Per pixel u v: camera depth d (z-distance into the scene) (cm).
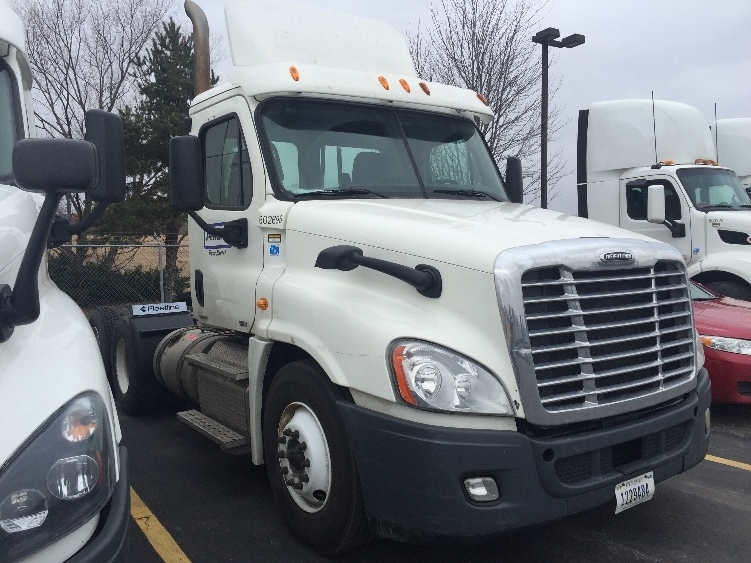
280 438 391
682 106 1167
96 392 231
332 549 367
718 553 389
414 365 309
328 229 389
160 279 1337
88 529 219
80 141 215
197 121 518
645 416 351
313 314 367
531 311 313
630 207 1133
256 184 439
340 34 515
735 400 666
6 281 249
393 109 485
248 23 475
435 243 339
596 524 425
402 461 310
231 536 408
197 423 478
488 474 303
